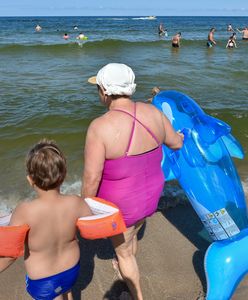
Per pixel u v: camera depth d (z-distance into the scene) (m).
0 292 3.02
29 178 2.09
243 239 2.73
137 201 2.41
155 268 3.29
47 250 2.17
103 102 2.44
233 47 26.09
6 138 6.30
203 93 10.59
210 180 2.81
